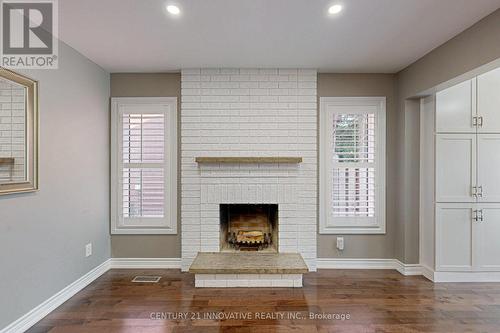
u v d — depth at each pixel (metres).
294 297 3.07
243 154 3.82
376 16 2.48
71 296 3.06
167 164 3.91
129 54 3.28
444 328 2.49
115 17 2.47
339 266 3.96
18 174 2.35
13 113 2.30
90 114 3.46
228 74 3.81
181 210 3.86
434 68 3.16
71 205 3.08
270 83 3.81
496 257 3.44
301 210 3.82
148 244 3.95
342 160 3.94
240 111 3.81
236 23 2.59
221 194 3.78
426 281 3.51
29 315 2.48
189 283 3.43
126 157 3.93
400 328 2.49
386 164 3.97
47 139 2.70
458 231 3.46
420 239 3.74
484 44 2.49
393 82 3.96
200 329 2.47
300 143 3.83
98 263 3.64
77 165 3.19
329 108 3.94
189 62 3.55
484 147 3.43
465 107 3.44
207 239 3.81
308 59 3.46
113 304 2.90
